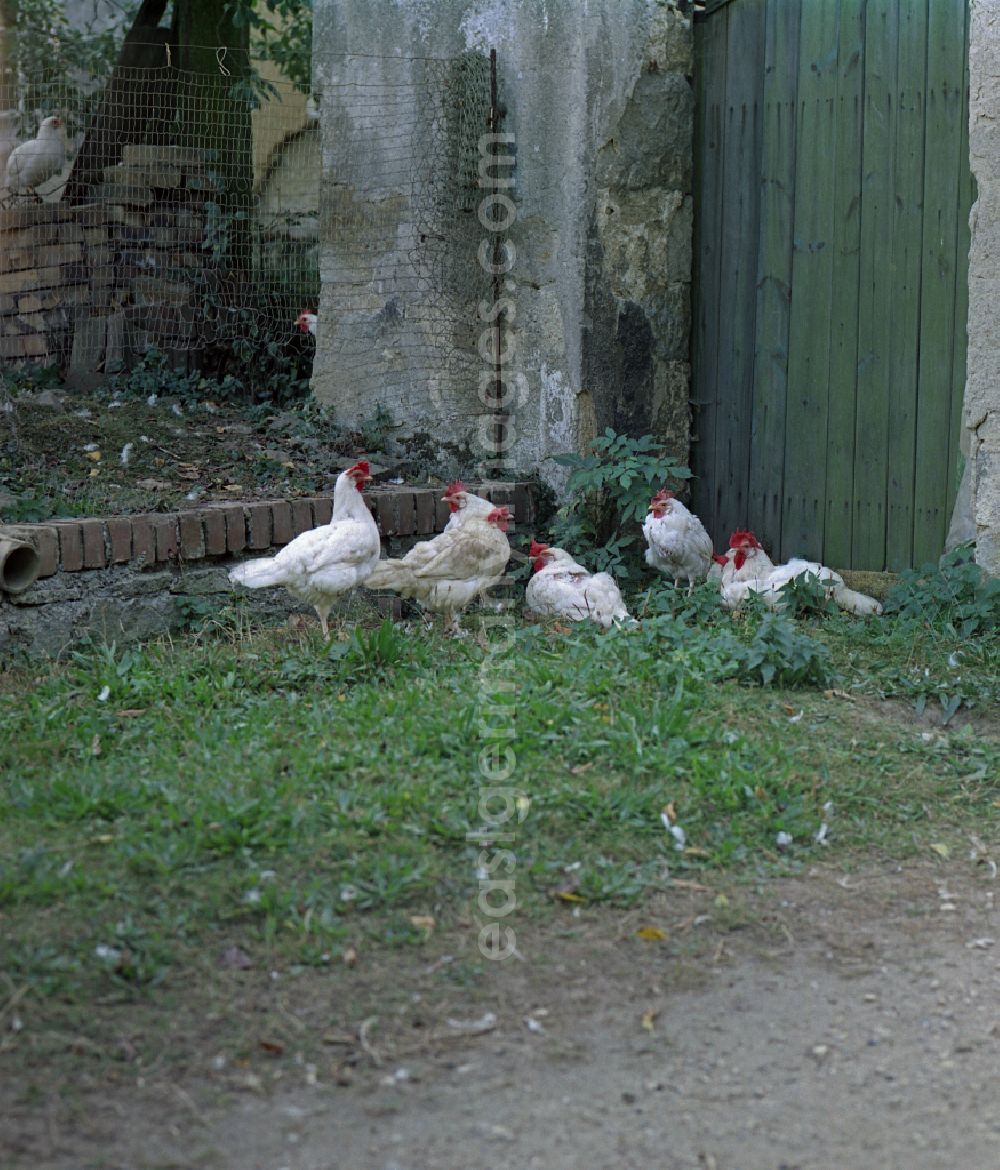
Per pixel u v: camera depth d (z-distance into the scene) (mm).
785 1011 3549
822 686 5695
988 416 6465
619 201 7367
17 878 3742
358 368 8133
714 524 7730
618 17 7230
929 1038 3443
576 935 3818
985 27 6262
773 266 7332
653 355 7535
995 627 6340
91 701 5195
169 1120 3004
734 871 4230
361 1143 2963
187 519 6195
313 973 3537
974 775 4949
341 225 8094
